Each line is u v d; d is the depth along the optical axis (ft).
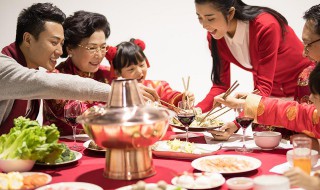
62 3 14.56
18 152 5.54
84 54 8.46
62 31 7.63
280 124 6.62
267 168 5.50
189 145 6.25
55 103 8.44
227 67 9.46
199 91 14.49
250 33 8.43
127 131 4.88
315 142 6.68
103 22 8.55
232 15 8.32
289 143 6.88
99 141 5.11
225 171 5.21
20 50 7.60
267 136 6.42
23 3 14.56
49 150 5.60
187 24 14.30
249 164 5.46
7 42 14.76
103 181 5.20
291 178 4.32
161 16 14.38
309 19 6.79
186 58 14.47
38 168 5.80
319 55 6.78
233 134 7.66
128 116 4.93
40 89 6.32
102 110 5.21
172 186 4.70
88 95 6.23
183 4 14.21
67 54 8.75
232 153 6.36
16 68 6.54
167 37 14.46
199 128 7.45
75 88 6.23
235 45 8.80
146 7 14.39
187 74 14.53
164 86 9.40
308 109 6.46
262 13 8.32
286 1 13.61
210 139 7.31
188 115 6.72
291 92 8.89
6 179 4.73
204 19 8.25
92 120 5.03
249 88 14.28
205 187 4.71
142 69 9.40
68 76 6.40
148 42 14.57
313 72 5.46
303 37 6.91
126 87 5.18
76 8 14.56
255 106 6.66
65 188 4.67
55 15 7.50
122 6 14.43
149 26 14.47
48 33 7.41
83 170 5.65
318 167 5.41
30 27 7.38
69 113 6.80
